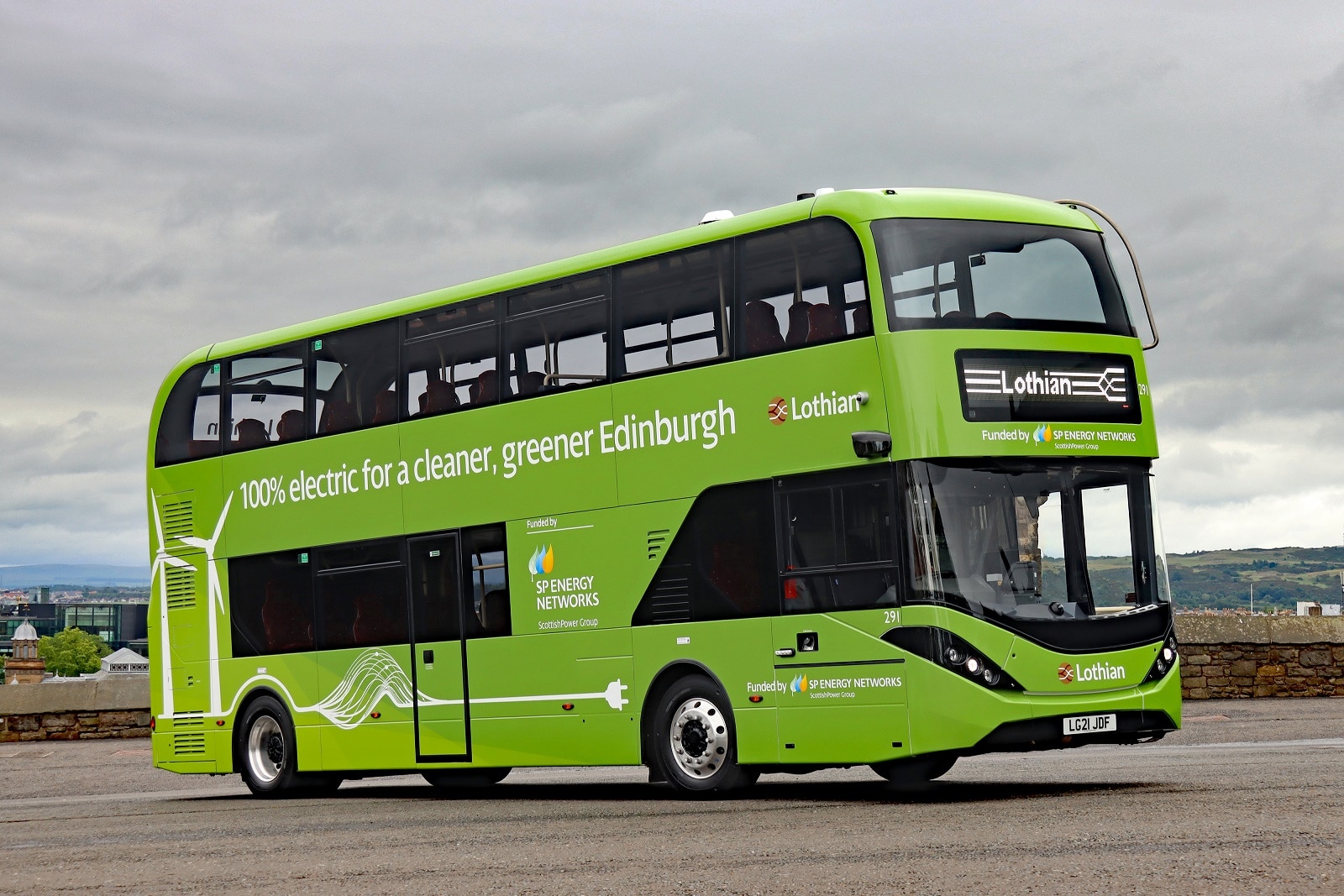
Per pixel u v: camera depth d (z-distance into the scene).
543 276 16.83
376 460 18.48
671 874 9.63
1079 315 14.30
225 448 20.53
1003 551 13.57
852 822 11.99
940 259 14.02
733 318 14.97
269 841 13.34
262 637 19.83
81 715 30.41
